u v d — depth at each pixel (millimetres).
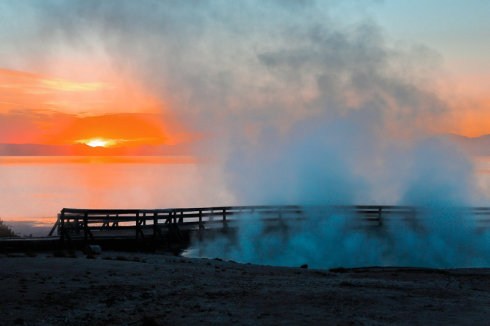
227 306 13695
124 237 29703
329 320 12289
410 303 14414
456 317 12852
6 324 11906
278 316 12641
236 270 22016
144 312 13023
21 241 27000
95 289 15719
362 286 17250
